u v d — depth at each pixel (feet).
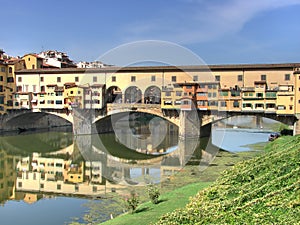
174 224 44.75
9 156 158.10
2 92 238.89
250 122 346.33
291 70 183.11
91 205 73.77
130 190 67.92
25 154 162.91
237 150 154.20
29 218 73.15
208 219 43.01
